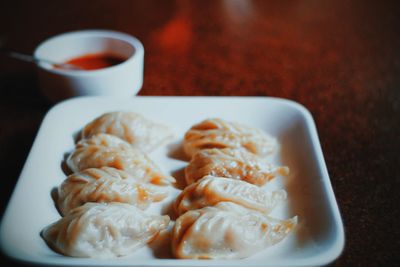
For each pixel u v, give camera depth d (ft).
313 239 1.02
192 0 2.33
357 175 1.27
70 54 1.61
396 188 1.22
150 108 1.42
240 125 1.33
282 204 1.15
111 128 1.32
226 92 1.62
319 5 2.29
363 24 2.11
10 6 2.28
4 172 1.29
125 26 2.07
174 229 1.04
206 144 1.29
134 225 1.04
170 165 1.29
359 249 1.05
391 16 2.18
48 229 1.03
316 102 1.59
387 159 1.33
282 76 1.73
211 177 1.16
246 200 1.12
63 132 1.33
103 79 1.45
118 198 1.13
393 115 1.52
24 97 1.59
